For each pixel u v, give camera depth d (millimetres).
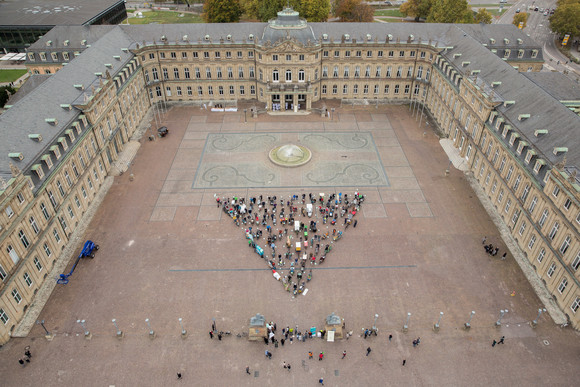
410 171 96750
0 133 66062
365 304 64750
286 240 76875
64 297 65375
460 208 84688
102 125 91875
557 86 92562
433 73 121500
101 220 81312
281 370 55781
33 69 126750
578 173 60938
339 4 190750
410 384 54000
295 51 117750
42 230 66750
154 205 85750
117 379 54469
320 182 92875
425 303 64875
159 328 61000
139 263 71938
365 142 108812
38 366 55750
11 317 59000
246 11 189500
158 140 109688
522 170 73250
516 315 62625
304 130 114562
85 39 124625
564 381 53938
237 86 130250
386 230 79188
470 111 95438
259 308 64188
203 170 97062
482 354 57438
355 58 125625
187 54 123688
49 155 69875
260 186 91625
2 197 56406
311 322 62031
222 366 56281
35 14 165125
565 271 61094
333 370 55750
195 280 68875
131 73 112125
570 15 166250
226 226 80312
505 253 72188
